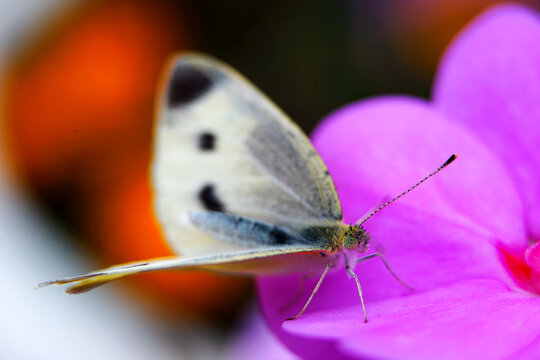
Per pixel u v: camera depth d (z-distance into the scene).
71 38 0.30
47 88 0.29
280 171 0.20
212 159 0.20
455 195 0.20
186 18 0.29
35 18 0.30
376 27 0.27
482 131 0.20
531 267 0.19
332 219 0.19
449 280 0.19
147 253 0.28
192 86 0.20
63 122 0.29
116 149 0.29
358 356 0.17
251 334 0.26
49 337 0.26
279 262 0.19
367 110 0.20
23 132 0.29
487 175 0.20
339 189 0.20
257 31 0.29
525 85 0.20
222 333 0.27
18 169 0.29
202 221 0.20
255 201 0.20
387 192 0.20
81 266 0.28
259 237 0.20
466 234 0.19
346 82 0.27
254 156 0.20
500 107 0.20
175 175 0.20
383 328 0.17
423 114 0.20
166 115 0.20
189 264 0.18
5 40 0.30
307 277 0.20
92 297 0.27
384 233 0.20
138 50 0.30
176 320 0.27
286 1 0.28
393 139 0.20
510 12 0.20
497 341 0.17
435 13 0.27
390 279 0.19
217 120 0.20
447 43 0.27
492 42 0.20
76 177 0.29
